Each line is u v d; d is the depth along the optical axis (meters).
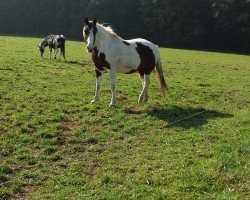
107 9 83.62
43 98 14.49
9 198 7.57
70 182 8.24
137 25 82.50
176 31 76.25
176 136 11.33
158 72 15.23
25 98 14.31
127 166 9.08
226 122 13.17
